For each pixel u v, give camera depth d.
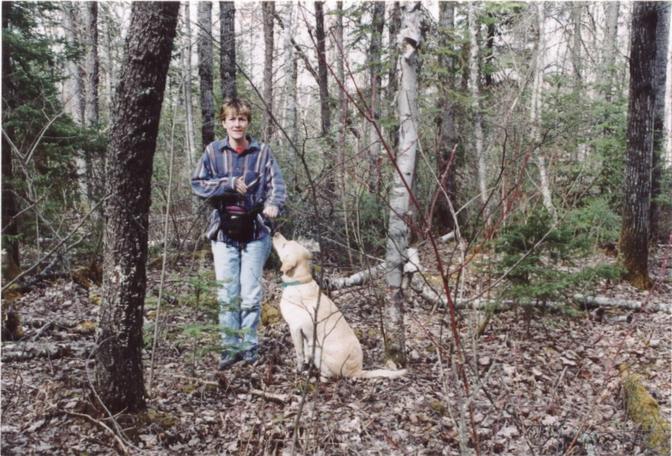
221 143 4.62
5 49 6.70
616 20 16.03
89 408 3.43
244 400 3.91
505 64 10.47
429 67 7.17
